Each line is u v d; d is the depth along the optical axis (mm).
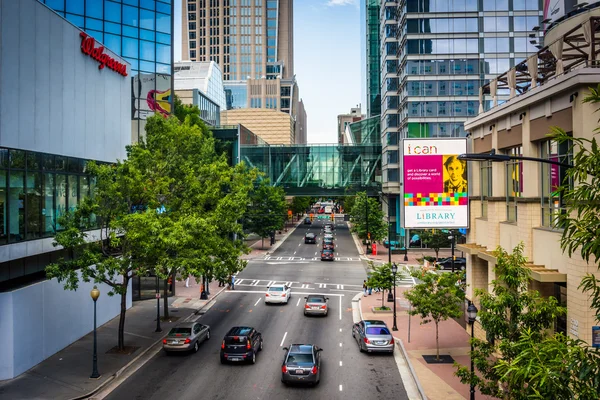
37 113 23141
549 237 18234
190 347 24734
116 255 30531
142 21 44406
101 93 29766
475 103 66750
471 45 67125
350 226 105125
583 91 15812
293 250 70875
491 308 13727
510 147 22891
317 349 22500
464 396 19156
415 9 67438
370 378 21484
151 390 19859
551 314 12977
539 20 66750
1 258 20625
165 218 23469
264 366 23047
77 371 21703
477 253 25000
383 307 34781
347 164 82750
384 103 79188
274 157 82625
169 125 29234
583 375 7719
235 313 34750
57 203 25141
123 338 26281
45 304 23500
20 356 21359
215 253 29172
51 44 24281
